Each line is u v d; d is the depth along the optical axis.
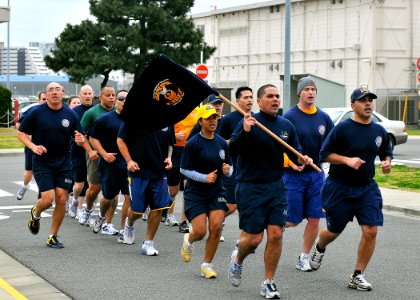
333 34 56.38
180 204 15.50
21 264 9.60
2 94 47.59
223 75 67.62
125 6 53.78
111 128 11.35
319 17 57.59
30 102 53.16
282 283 8.51
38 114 10.34
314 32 58.06
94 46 54.41
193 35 55.38
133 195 10.27
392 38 53.81
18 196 15.61
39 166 10.48
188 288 8.26
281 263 9.67
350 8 55.00
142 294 7.99
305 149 9.19
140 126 8.85
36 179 10.52
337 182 8.31
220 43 67.81
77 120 10.64
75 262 9.70
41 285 8.43
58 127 10.40
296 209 9.20
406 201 15.42
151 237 10.23
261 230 7.82
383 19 53.50
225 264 9.59
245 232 7.87
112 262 9.70
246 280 8.68
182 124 12.77
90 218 12.71
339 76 56.06
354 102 8.18
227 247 10.80
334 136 8.19
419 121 50.88
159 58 8.38
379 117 28.14
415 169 22.09
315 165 8.41
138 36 52.88
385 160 8.34
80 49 53.62
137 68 55.31
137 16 54.03
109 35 53.06
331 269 9.30
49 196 10.45
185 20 55.59
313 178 9.15
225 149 8.91
